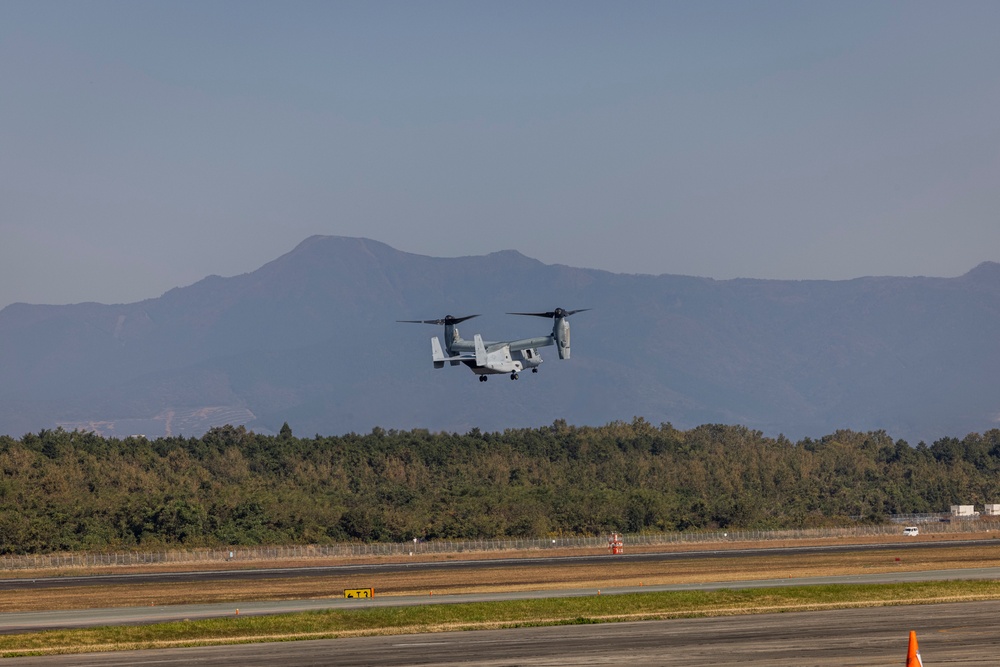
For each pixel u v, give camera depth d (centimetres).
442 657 13288
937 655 12669
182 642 15088
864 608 17175
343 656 13575
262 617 17200
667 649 13362
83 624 17362
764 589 19212
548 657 13038
